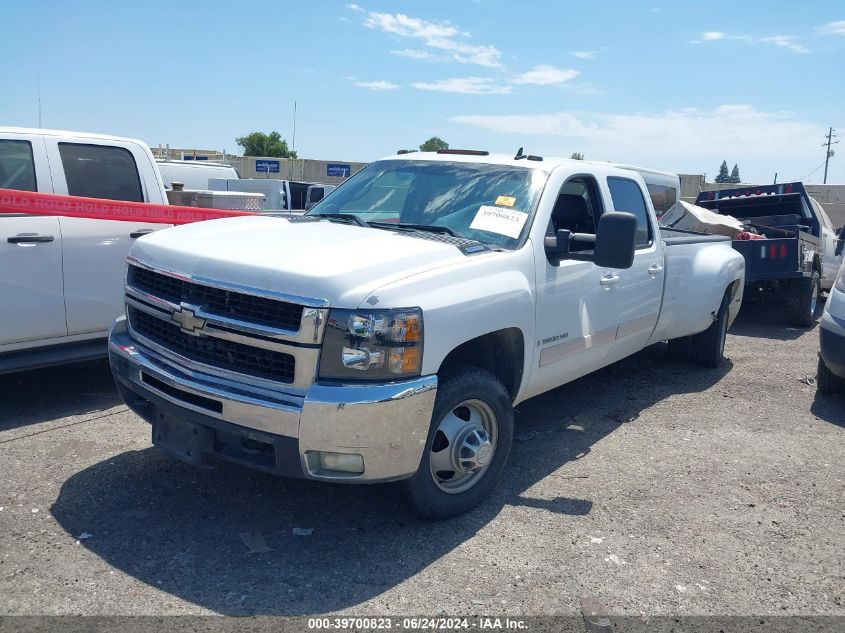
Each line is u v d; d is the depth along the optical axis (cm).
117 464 470
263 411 350
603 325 540
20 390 613
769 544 410
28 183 575
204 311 377
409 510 410
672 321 669
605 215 440
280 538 390
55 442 502
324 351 349
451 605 337
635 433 580
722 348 800
